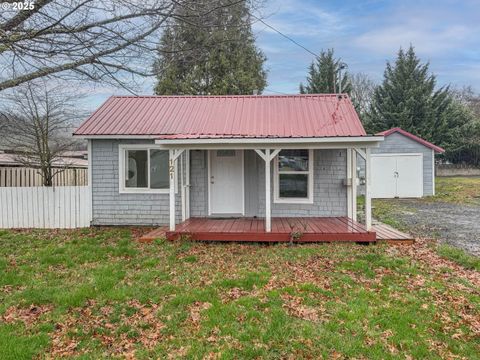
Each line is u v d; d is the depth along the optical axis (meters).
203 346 3.74
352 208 9.95
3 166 13.34
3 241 8.53
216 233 8.32
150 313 4.52
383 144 19.62
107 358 3.56
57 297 4.96
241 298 4.86
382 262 6.48
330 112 10.91
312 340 3.82
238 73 24.58
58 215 10.65
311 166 10.25
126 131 10.36
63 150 14.23
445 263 6.58
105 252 7.37
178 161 10.52
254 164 10.55
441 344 3.79
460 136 30.75
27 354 3.60
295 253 7.18
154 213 10.67
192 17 8.36
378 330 4.05
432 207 15.33
